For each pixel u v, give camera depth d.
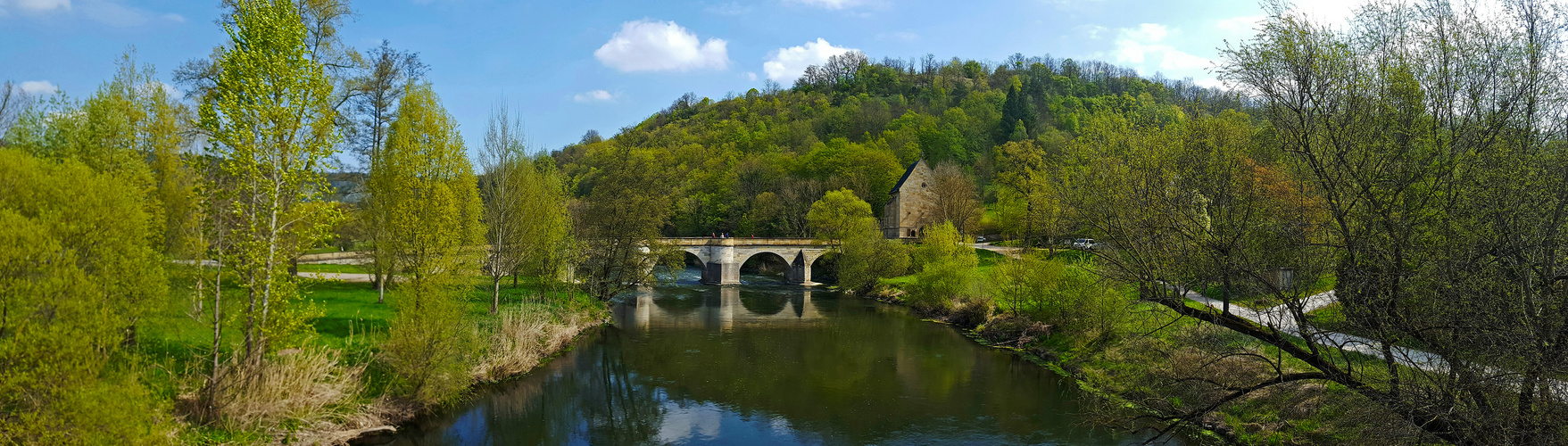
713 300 49.28
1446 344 10.70
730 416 19.20
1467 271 10.39
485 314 26.83
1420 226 11.02
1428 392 10.78
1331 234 12.14
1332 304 12.37
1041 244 30.94
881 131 119.44
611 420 18.59
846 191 72.00
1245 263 12.73
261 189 13.54
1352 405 12.61
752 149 117.50
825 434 17.66
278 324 13.96
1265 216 13.20
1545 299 9.90
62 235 11.84
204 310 14.46
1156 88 121.25
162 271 13.55
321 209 14.02
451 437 16.58
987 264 59.22
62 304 11.06
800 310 43.31
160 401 13.15
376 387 17.31
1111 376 20.52
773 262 82.56
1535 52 10.73
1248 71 12.67
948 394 21.28
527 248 29.83
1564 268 9.88
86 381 11.10
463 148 23.64
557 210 33.50
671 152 112.62
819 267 75.88
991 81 154.38
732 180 93.19
